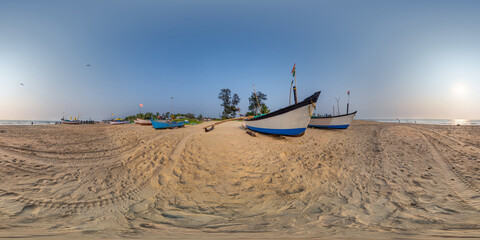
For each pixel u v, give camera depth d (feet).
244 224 12.81
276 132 46.50
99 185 20.03
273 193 20.25
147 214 14.97
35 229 10.41
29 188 17.58
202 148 34.91
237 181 23.30
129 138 46.37
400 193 19.16
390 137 54.03
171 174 24.43
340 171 26.48
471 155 32.78
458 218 13.51
